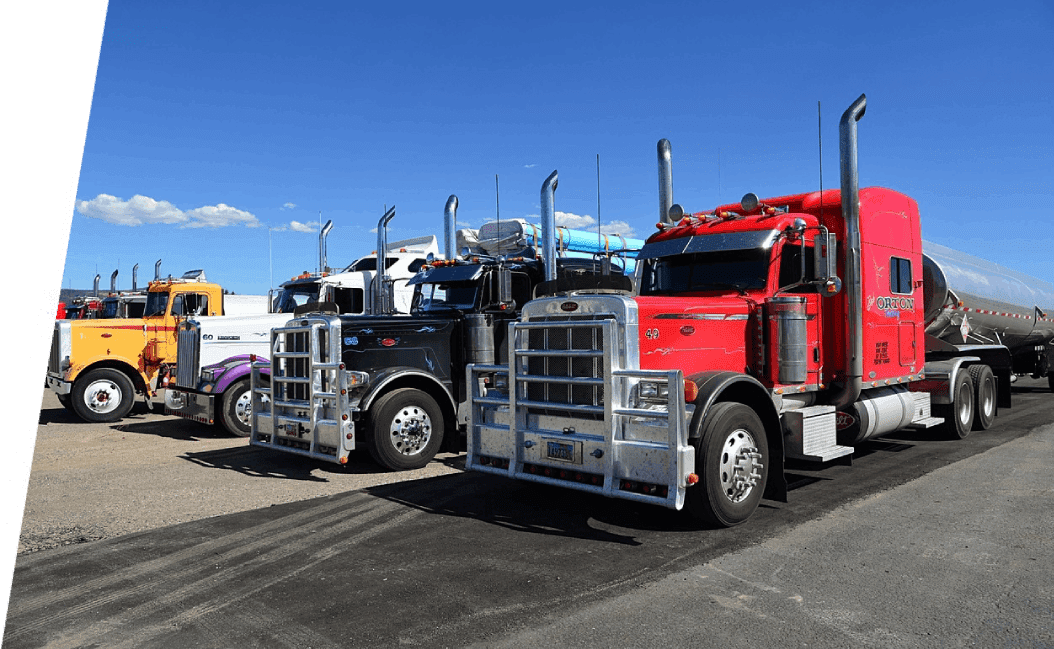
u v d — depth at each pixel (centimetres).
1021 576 426
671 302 586
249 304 1608
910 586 412
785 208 742
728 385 545
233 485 721
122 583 439
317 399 770
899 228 814
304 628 369
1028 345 1444
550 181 1006
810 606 385
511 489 686
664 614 378
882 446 894
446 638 354
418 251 1631
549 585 424
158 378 1312
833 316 716
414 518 582
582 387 565
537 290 643
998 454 820
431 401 806
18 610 399
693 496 532
